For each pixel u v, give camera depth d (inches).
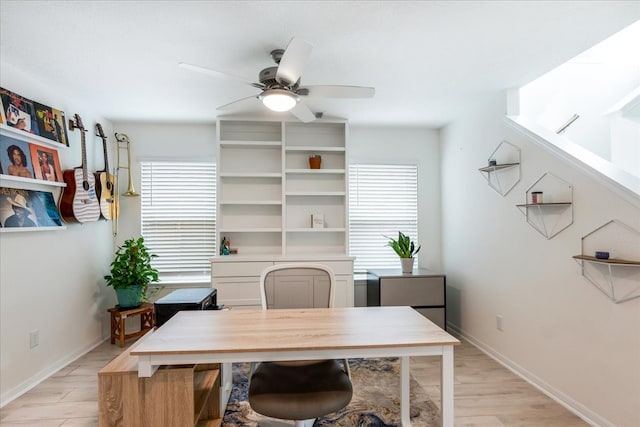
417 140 172.2
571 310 92.9
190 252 161.0
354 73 106.7
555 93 134.8
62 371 115.8
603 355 83.4
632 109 114.9
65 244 122.5
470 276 143.6
